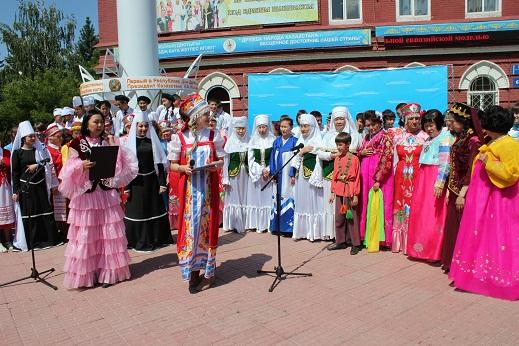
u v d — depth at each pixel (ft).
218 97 59.57
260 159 23.89
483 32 53.31
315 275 16.98
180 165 15.61
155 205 21.21
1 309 14.74
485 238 14.51
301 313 13.53
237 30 57.47
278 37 56.03
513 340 11.44
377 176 19.53
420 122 19.01
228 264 18.75
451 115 16.81
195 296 15.24
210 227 15.89
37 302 15.28
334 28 55.21
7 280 17.80
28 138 22.17
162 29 58.85
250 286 16.01
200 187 15.58
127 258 17.20
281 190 23.13
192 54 57.72
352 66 55.57
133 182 20.81
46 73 101.19
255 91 48.08
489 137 14.66
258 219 24.52
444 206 17.42
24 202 22.36
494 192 14.40
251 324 12.88
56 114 30.14
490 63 54.13
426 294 14.75
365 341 11.64
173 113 27.35
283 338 11.97
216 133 16.34
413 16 55.57
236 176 24.53
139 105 25.67
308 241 22.21
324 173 21.70
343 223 20.35
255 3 56.80
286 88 47.50
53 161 23.44
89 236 16.35
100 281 16.66
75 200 16.30
